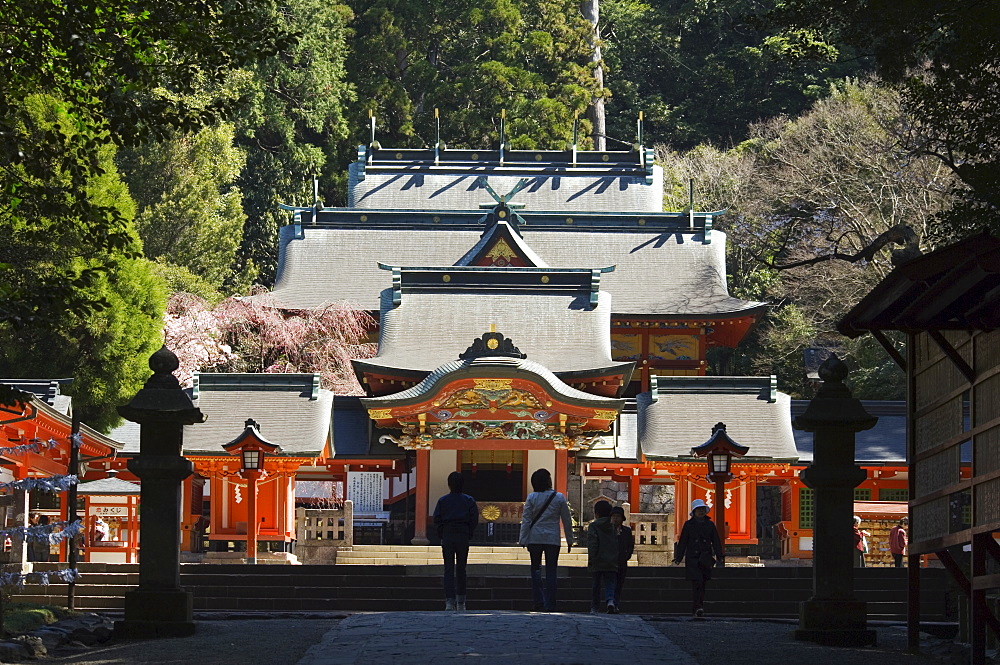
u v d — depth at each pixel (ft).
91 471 114.62
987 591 54.95
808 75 249.14
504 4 234.38
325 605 84.23
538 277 140.26
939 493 49.90
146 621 54.49
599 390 129.70
